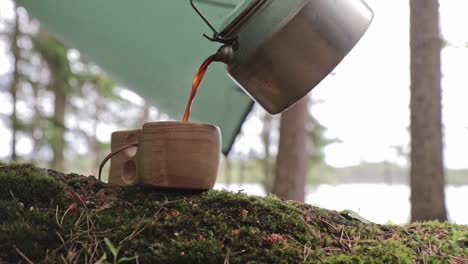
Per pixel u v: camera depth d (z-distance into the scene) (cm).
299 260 60
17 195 64
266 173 378
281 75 63
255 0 63
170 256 59
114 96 374
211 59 67
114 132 73
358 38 65
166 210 65
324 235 66
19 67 303
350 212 74
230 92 95
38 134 308
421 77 144
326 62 63
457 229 74
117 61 97
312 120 331
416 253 66
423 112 143
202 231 62
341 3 64
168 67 95
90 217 63
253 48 63
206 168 67
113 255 59
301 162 232
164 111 101
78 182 70
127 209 66
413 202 143
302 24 62
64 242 59
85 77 339
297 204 73
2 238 58
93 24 92
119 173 71
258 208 66
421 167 142
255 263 59
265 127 383
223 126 98
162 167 66
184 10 88
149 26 91
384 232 72
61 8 91
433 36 144
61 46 306
